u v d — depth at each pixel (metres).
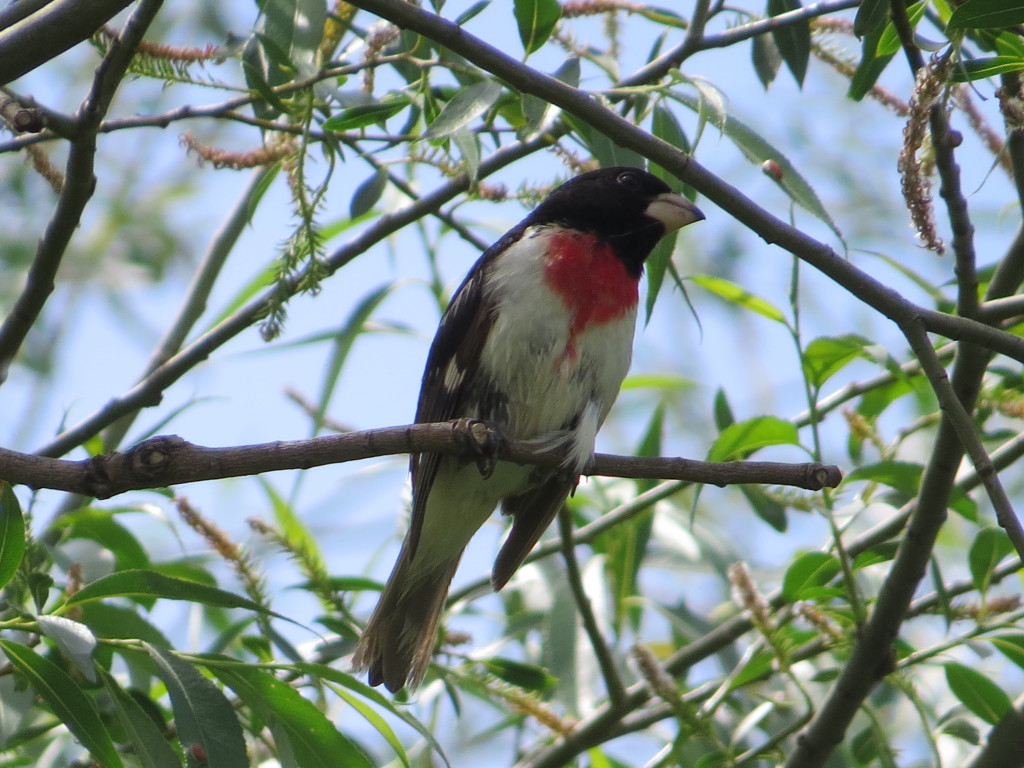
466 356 7.33
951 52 5.45
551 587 8.96
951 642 6.99
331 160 6.47
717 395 8.50
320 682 6.12
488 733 8.48
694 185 5.86
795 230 5.86
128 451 4.72
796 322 7.07
